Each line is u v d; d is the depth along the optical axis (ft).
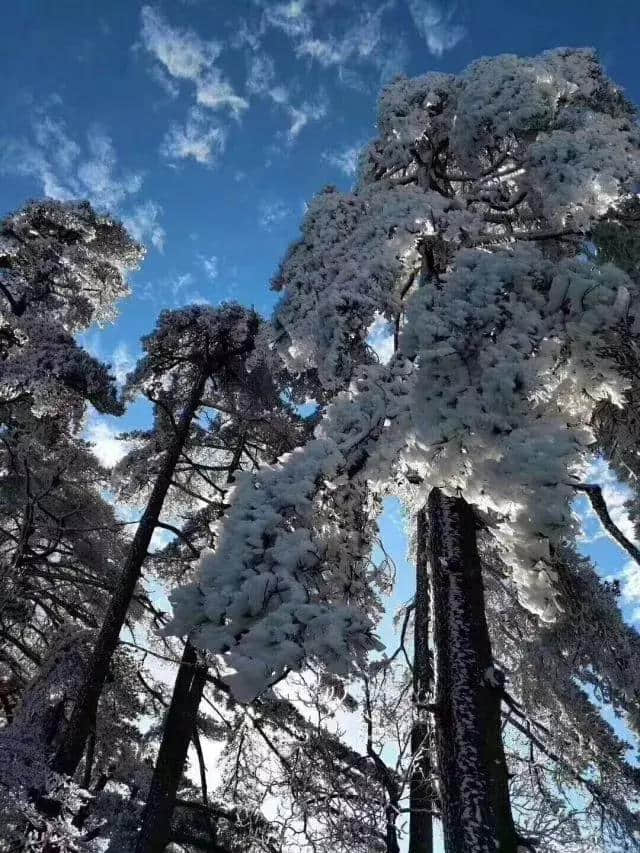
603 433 21.48
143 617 40.45
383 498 21.79
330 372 19.29
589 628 23.67
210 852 32.76
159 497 36.27
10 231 55.72
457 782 15.03
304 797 24.79
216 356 39.81
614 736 24.71
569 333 16.12
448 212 21.38
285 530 15.26
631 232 23.77
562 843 19.20
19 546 36.24
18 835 21.35
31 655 35.01
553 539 14.01
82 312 60.13
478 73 23.62
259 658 12.09
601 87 26.76
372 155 26.58
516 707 17.34
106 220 59.62
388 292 20.06
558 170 19.57
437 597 18.28
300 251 23.77
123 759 36.88
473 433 14.56
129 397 40.57
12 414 45.70
